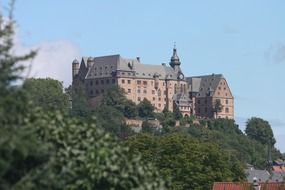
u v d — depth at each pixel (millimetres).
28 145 39500
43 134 48938
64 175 48062
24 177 40656
